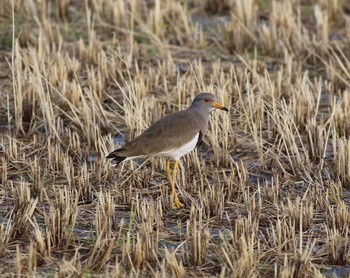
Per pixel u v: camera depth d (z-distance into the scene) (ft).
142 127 48.44
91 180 43.47
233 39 65.82
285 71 59.93
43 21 67.46
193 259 34.17
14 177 44.06
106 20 70.85
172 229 37.93
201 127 42.63
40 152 47.06
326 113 52.80
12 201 40.34
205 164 46.37
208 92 47.11
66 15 71.72
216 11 75.05
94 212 39.27
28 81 53.67
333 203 40.98
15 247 35.24
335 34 68.59
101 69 58.03
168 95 54.13
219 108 43.16
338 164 43.73
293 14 70.74
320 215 39.24
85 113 49.08
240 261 32.65
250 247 33.76
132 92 50.90
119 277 32.14
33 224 35.32
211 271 33.76
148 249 34.06
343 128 49.39
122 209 39.99
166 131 40.93
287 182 43.57
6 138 49.08
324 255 35.24
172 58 62.85
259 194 39.88
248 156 47.39
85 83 56.95
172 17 70.95
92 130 48.06
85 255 34.60
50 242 34.86
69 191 39.91
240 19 69.31
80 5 74.54
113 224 37.73
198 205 39.75
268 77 52.60
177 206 40.42
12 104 53.88
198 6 75.66
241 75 56.95
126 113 49.29
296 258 33.53
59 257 34.65
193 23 71.92
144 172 43.09
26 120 51.75
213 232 37.65
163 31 68.03
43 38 63.31
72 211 37.73
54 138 48.47
